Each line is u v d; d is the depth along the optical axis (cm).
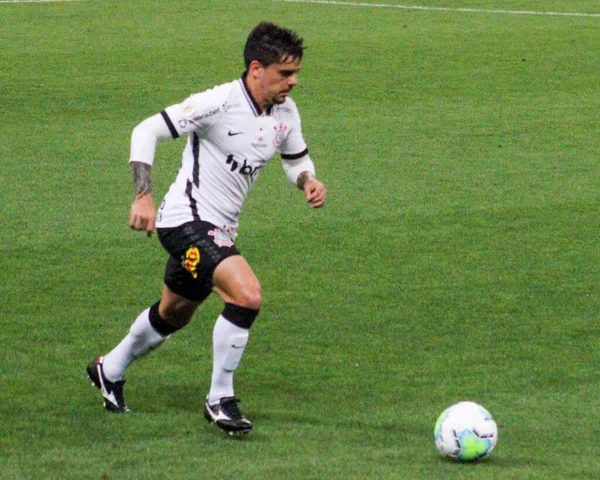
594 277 2759
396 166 3856
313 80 5284
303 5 7688
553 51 6125
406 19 7175
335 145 4134
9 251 2870
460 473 1645
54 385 2033
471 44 6294
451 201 3438
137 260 2831
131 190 3503
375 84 5231
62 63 5556
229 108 1791
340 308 2508
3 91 4916
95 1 7706
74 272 2725
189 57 5775
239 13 7275
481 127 4453
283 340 2302
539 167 3875
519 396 2012
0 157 3862
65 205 3312
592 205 3419
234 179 1830
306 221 3200
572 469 1672
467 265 2838
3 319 2391
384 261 2859
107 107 4688
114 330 2344
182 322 1908
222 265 1781
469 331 2373
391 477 1623
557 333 2370
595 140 4275
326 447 1752
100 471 1639
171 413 1906
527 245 3017
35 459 1684
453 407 1723
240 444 1758
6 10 7269
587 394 2028
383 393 2020
